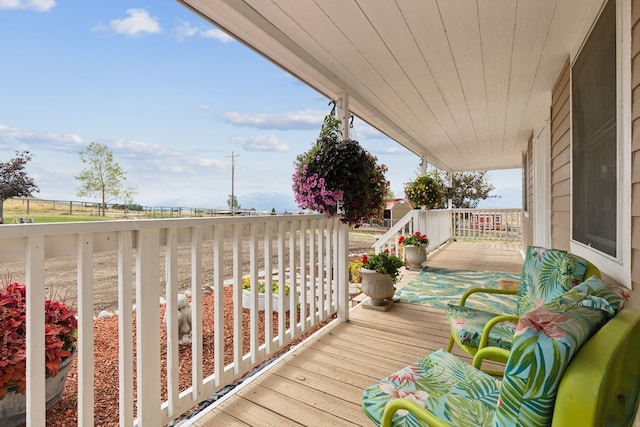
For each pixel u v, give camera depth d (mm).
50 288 3604
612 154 1629
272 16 2215
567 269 1534
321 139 2850
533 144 5355
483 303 3537
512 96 3762
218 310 1829
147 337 1463
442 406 1103
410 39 2512
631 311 791
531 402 624
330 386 1963
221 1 1910
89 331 1263
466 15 2215
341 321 3010
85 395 1248
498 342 1583
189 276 5535
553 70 3055
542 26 2312
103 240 1315
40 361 1137
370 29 2381
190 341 2537
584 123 2176
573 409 575
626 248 1454
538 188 4832
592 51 1989
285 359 2297
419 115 4504
